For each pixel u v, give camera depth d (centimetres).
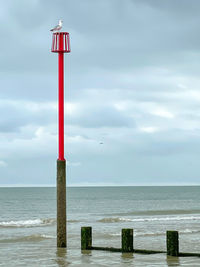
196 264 2014
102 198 15075
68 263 2138
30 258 2392
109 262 2106
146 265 2014
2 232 4394
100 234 3981
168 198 15012
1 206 10131
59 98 2520
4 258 2414
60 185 2469
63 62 2555
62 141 2486
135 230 4388
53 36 2562
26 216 7369
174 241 2208
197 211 8025
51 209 9106
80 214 7725
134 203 11725
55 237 3766
